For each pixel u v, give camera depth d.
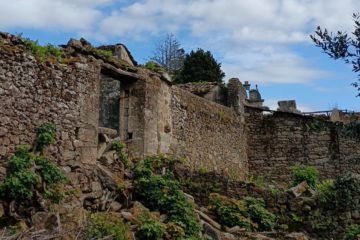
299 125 20.88
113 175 11.63
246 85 27.80
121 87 14.30
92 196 11.06
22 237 7.72
